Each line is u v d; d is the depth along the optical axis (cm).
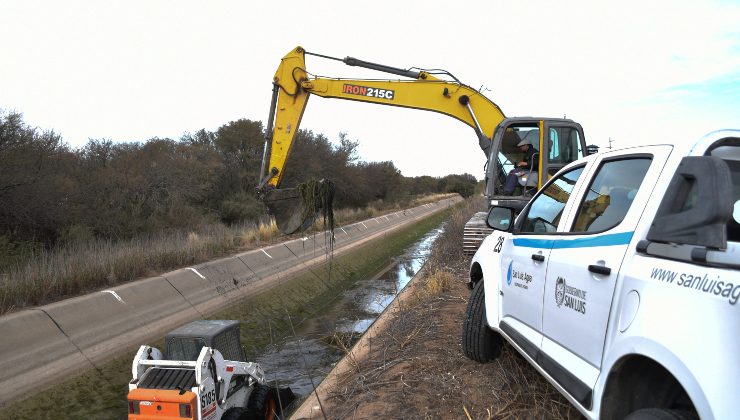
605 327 290
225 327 641
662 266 250
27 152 1448
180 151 2466
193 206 2264
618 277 283
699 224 227
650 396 275
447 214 4697
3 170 1337
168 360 571
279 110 1297
